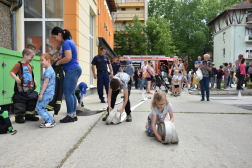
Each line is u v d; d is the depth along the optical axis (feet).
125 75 14.29
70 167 7.55
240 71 39.73
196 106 21.75
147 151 9.16
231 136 11.36
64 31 14.32
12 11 25.05
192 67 176.14
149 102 25.25
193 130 12.51
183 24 161.79
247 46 130.72
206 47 184.44
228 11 131.95
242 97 32.01
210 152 9.06
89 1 34.22
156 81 43.75
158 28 140.15
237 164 7.84
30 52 14.06
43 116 12.94
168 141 9.82
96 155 8.68
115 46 152.46
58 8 26.73
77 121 14.84
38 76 19.61
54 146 9.68
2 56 15.37
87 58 33.17
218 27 151.74
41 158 8.32
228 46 135.64
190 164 7.84
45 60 12.94
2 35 23.75
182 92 42.60
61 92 14.15
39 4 26.68
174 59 34.09
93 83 41.52
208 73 26.53
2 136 11.13
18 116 14.11
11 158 8.28
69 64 14.20
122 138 10.98
